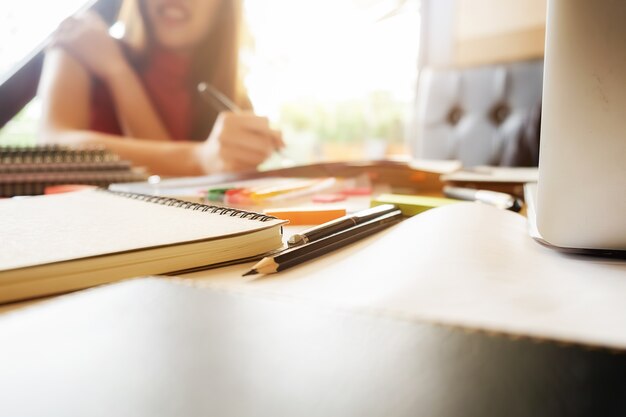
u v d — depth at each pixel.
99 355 0.14
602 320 0.19
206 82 1.46
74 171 0.66
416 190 0.67
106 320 0.16
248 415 0.11
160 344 0.14
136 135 1.39
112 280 0.24
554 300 0.21
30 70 1.24
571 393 0.12
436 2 2.00
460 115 1.36
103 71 1.34
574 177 0.28
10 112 1.23
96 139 1.06
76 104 1.25
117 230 0.29
